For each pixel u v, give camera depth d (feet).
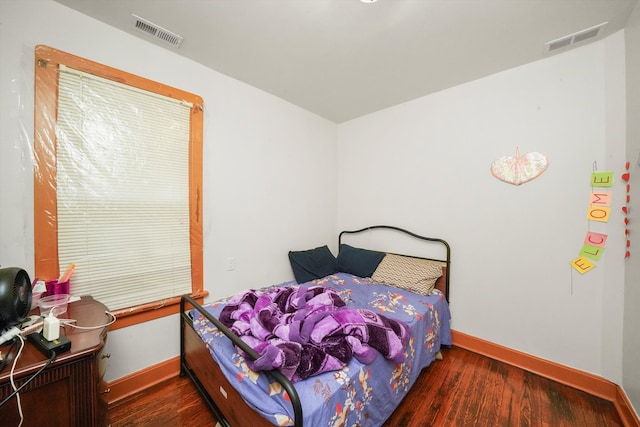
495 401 5.36
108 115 5.16
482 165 7.11
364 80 7.26
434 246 8.09
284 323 4.36
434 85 7.54
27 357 2.73
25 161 4.38
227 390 4.10
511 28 5.11
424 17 4.81
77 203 4.88
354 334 4.30
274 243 8.36
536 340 6.36
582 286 5.76
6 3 4.18
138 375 5.56
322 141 10.08
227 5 4.56
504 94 6.73
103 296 5.20
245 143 7.47
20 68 4.30
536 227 6.33
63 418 2.82
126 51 5.33
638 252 4.73
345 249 9.99
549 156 6.13
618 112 5.31
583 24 5.00
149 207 5.73
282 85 7.55
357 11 4.67
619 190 5.31
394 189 9.06
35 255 4.48
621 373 5.28
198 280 6.50
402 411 5.08
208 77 6.61
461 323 7.54
